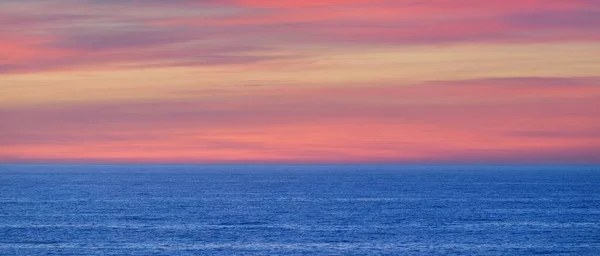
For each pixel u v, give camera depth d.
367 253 77.94
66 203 141.50
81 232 93.94
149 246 82.12
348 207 132.88
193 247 81.44
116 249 80.06
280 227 99.94
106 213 119.69
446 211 124.19
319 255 76.50
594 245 84.00
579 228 99.62
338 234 92.56
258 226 101.06
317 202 146.25
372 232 94.56
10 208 128.88
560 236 91.38
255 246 82.44
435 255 76.94
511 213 120.50
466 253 78.31
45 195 167.75
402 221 107.88
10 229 96.88
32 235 90.88
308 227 100.00
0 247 81.25
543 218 112.38
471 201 148.38
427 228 99.12
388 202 146.00
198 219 110.31
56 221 107.00
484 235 92.06
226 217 113.50
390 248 81.25
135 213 120.00
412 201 148.75
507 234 93.19
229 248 80.88
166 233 93.25
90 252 78.12
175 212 121.81
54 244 83.56
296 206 135.38
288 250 79.62
